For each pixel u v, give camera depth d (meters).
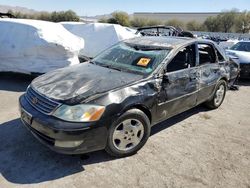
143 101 3.55
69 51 6.85
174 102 4.14
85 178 3.14
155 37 4.99
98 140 3.20
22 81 7.05
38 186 2.97
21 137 3.94
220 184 3.23
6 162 3.35
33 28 6.68
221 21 58.97
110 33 9.77
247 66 8.53
